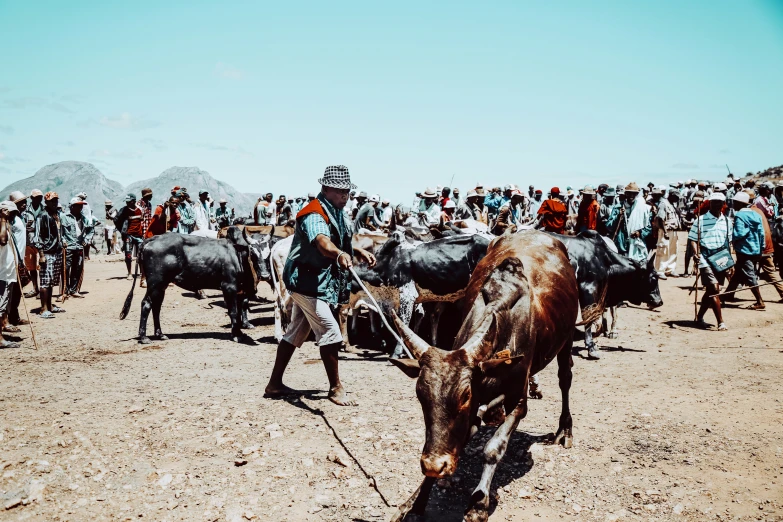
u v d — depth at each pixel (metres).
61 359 8.77
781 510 4.54
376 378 7.93
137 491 4.70
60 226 13.43
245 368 8.34
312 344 10.14
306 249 6.40
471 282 5.58
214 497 4.62
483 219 15.48
